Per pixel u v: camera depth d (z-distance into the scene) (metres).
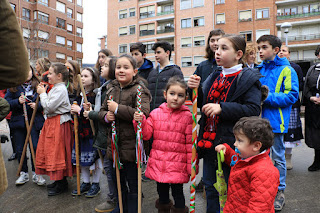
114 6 37.50
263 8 29.62
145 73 4.39
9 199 3.45
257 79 2.12
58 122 3.54
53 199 3.43
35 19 33.56
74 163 3.61
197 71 3.64
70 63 4.27
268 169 1.80
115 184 2.84
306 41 28.48
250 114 2.08
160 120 2.62
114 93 2.83
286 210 2.91
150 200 3.34
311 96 4.15
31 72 4.25
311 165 4.38
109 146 2.79
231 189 1.96
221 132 2.16
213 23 31.58
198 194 3.45
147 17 35.56
